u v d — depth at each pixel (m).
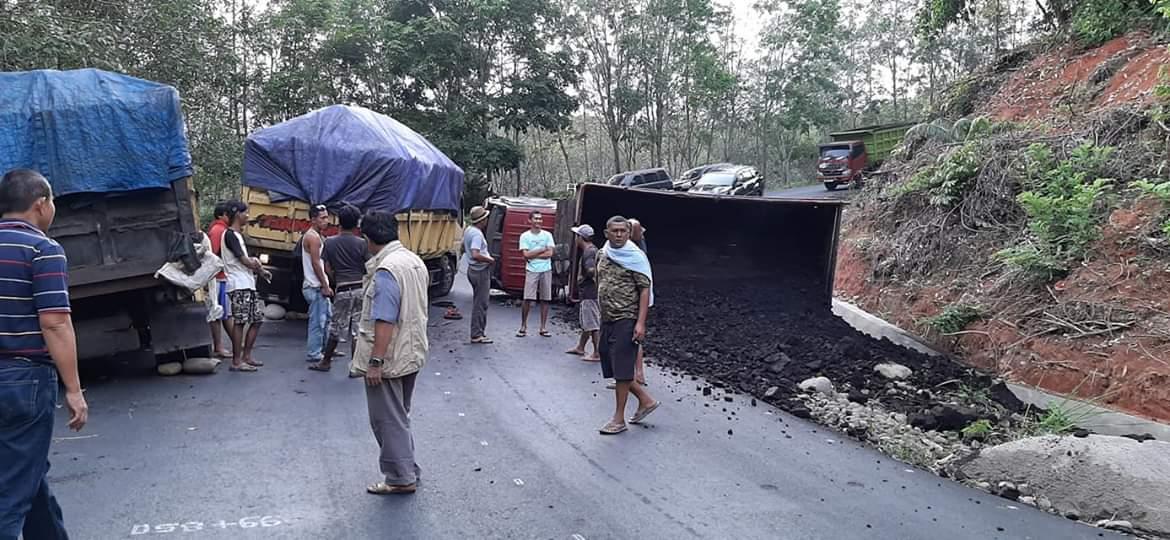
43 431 3.48
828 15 46.81
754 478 5.75
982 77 18.28
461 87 34.72
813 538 4.66
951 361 9.73
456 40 32.84
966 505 5.46
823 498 5.40
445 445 6.21
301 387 7.94
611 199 14.24
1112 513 5.36
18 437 3.40
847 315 12.27
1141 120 10.87
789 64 48.81
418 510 4.83
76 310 7.88
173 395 7.45
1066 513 5.51
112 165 7.36
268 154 11.65
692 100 45.16
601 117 45.06
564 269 14.78
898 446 6.79
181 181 7.73
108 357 9.12
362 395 7.68
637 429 6.90
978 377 9.01
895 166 16.47
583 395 8.08
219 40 19.06
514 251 15.18
